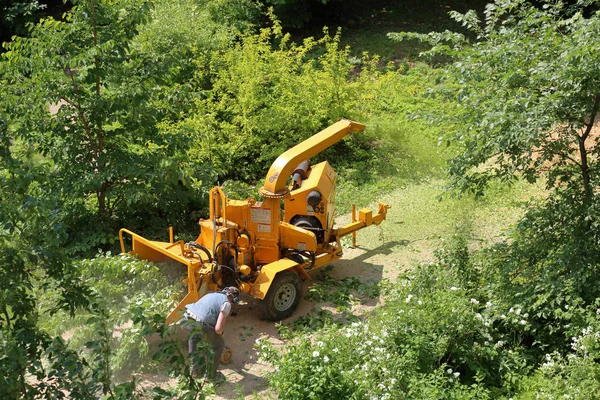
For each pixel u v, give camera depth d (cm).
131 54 1059
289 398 646
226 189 1181
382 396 640
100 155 1027
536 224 844
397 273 1025
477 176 848
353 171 1378
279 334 859
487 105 778
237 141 1356
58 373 464
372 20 2089
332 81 1451
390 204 1264
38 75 996
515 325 763
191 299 824
